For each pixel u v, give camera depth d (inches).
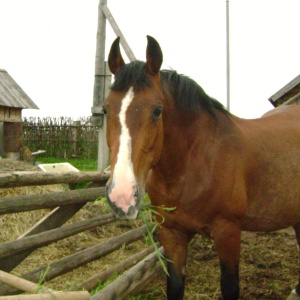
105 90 228.5
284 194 126.5
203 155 110.2
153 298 139.1
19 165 220.4
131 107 88.4
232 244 114.2
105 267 156.6
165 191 111.7
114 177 83.5
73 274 148.6
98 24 223.8
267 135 128.3
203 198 109.7
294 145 132.6
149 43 95.9
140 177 88.0
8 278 67.7
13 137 414.0
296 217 135.6
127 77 91.7
